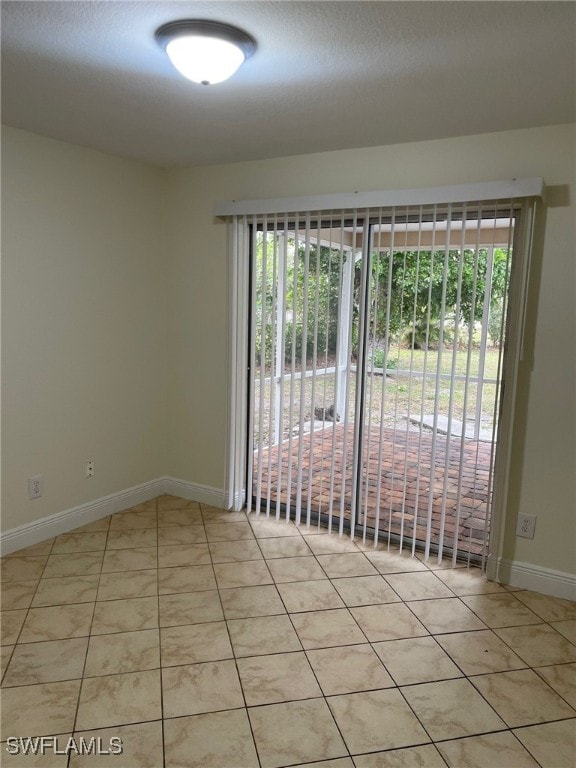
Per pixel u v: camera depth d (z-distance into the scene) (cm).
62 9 155
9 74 203
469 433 304
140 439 367
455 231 272
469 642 230
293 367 319
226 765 167
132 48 180
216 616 243
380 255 290
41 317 294
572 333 250
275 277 320
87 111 244
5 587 261
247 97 221
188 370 368
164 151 310
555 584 267
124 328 345
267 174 322
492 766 170
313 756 171
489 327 268
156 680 202
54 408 307
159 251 364
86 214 312
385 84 204
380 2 147
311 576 280
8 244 274
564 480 260
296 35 167
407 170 281
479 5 148
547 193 249
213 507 367
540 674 212
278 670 210
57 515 317
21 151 274
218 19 159
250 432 353
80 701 190
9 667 206
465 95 214
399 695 199
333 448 318
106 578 273
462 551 301
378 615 248
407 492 359
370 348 301
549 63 184
